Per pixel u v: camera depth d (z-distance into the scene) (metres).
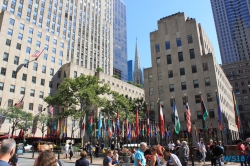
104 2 132.50
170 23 61.59
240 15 180.12
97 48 117.75
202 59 54.12
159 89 58.38
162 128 25.41
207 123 49.12
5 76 58.50
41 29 71.31
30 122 45.78
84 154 8.02
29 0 79.88
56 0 92.19
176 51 58.47
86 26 112.56
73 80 43.75
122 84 94.25
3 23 60.56
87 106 44.66
